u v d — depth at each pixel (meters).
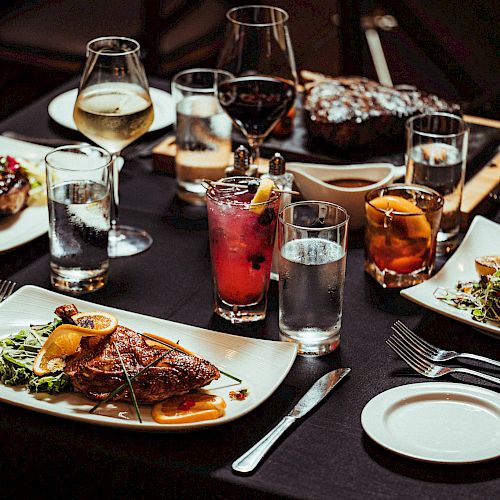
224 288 1.38
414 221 1.45
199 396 1.17
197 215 1.74
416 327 1.38
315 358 1.29
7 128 2.04
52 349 1.19
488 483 1.04
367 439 1.11
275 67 1.68
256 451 1.08
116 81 1.57
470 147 1.93
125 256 1.58
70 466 1.11
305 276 1.26
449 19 3.15
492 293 1.33
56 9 3.33
